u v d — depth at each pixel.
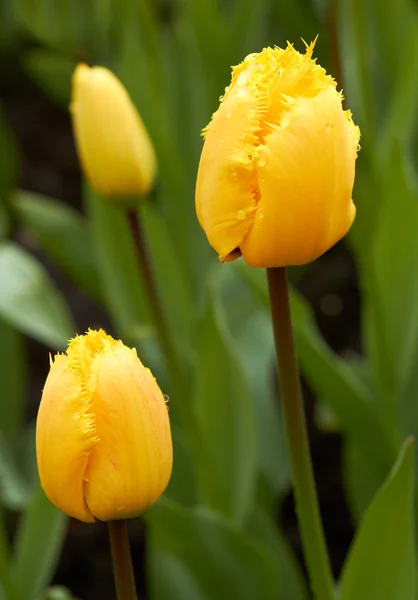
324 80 0.75
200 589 1.08
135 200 1.03
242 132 0.74
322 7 1.85
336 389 1.14
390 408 1.20
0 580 1.01
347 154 0.75
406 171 1.17
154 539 1.04
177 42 1.80
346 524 1.67
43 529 1.03
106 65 2.28
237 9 1.85
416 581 0.93
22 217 1.63
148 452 0.75
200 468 1.13
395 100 1.42
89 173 1.02
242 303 1.46
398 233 1.19
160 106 1.61
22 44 3.07
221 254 0.76
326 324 2.15
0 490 1.41
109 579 1.62
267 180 0.74
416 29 1.39
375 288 1.16
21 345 1.70
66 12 2.48
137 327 1.44
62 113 3.16
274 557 1.19
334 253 2.39
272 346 1.42
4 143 2.09
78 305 2.35
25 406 2.03
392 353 1.22
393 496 0.90
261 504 1.38
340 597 0.93
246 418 1.16
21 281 1.38
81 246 1.64
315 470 1.79
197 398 1.20
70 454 0.75
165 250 1.40
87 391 0.75
